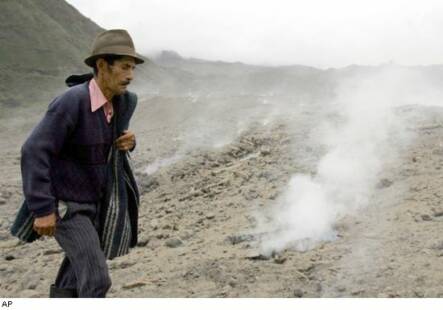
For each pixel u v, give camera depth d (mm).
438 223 5391
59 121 3449
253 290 4535
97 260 3488
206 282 4801
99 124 3572
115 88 3586
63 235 3541
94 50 3566
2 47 79375
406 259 4688
